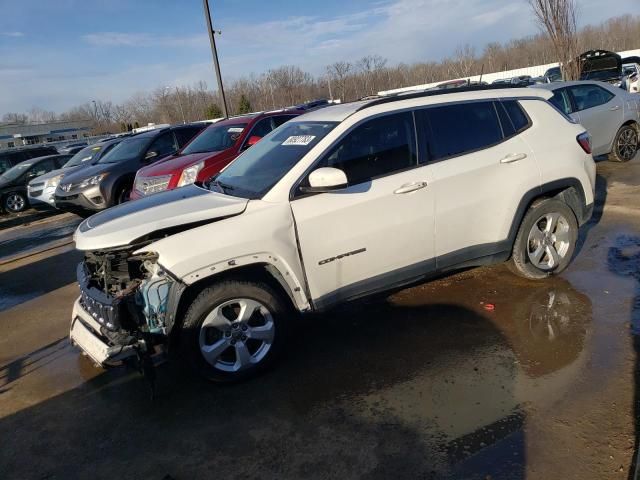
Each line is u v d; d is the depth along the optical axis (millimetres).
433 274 4336
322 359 3963
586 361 3527
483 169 4336
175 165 7926
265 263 3621
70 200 10773
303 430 3158
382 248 4000
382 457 2850
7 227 13766
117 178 10641
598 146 9039
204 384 3805
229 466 2930
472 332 4117
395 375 3637
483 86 4703
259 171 4141
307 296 3834
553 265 4855
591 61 14797
